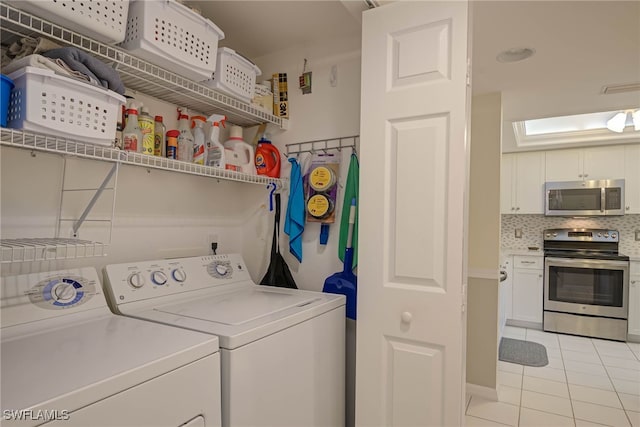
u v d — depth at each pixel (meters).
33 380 0.77
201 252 1.90
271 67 2.14
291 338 1.32
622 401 2.57
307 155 2.00
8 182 1.21
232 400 1.07
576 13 1.62
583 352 3.55
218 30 1.46
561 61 2.09
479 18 1.67
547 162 4.42
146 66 1.30
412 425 1.40
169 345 0.98
